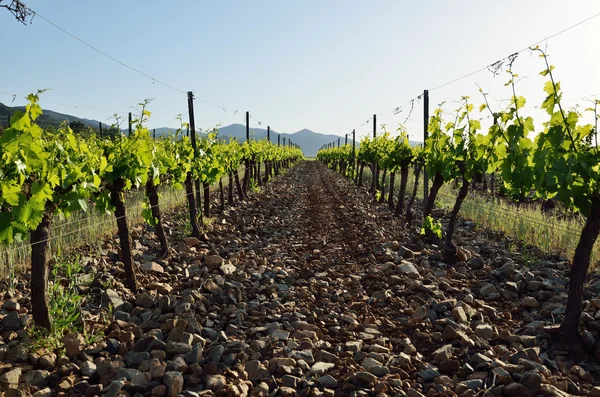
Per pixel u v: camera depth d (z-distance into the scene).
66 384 3.92
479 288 6.96
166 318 5.39
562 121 4.88
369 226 11.50
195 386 4.05
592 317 5.20
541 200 14.72
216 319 5.64
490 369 4.28
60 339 4.66
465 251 8.61
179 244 9.28
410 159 13.51
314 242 10.30
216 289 6.57
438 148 9.83
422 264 8.06
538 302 6.21
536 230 9.78
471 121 8.24
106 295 5.94
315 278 7.52
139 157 6.95
